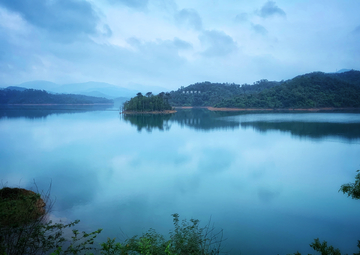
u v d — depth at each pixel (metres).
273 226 14.87
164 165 29.14
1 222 7.86
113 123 81.69
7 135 53.91
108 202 18.34
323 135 52.78
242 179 23.92
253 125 73.19
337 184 22.56
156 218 15.66
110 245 7.87
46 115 116.81
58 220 14.87
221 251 12.01
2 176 24.67
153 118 103.75
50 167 28.28
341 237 13.64
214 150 38.09
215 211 16.89
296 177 24.58
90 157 33.34
